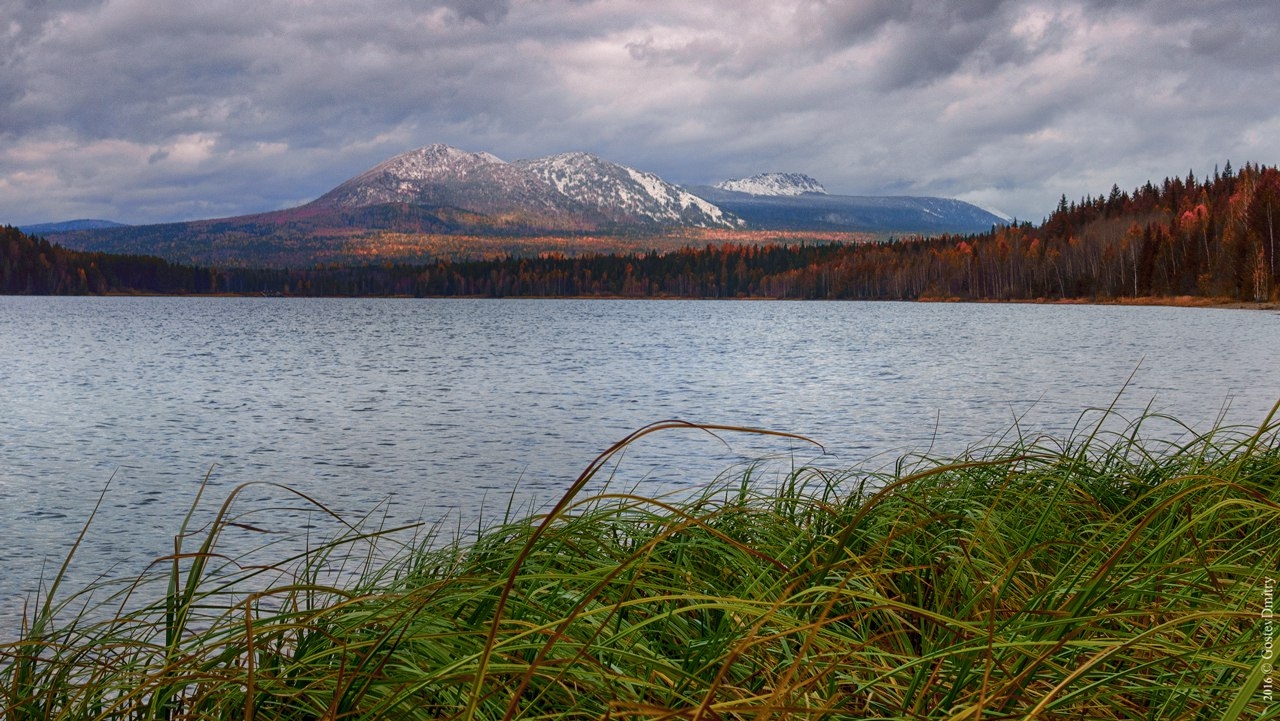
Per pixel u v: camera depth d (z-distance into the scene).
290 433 27.09
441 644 3.50
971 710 2.62
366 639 3.59
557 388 40.56
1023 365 48.84
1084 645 2.88
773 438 23.55
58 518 15.99
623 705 2.56
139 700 3.43
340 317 146.88
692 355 60.38
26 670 3.61
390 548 11.63
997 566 4.45
